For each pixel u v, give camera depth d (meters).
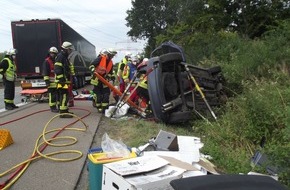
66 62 10.35
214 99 9.42
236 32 18.58
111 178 3.59
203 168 4.37
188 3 20.89
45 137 7.57
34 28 17.14
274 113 6.37
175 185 2.17
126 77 13.36
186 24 20.66
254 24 19.33
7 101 12.35
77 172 5.37
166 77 8.57
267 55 11.09
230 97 9.67
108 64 11.01
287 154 4.41
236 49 14.06
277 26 17.67
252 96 7.39
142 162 3.80
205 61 13.15
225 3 19.69
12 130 8.37
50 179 5.08
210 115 8.49
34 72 17.20
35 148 6.59
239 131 6.90
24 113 11.26
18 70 17.20
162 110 8.42
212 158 5.62
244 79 10.19
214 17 19.80
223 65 11.66
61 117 10.08
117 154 4.34
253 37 19.27
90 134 7.85
